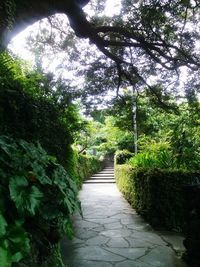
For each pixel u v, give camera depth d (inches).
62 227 71.4
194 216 149.3
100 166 797.9
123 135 626.2
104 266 145.7
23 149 68.4
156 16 243.4
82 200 359.6
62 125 199.3
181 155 255.8
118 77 319.9
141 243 184.7
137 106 362.0
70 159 244.5
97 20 265.7
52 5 177.0
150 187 231.5
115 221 248.1
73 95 299.6
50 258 101.3
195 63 262.5
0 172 56.1
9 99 119.3
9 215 53.7
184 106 323.6
